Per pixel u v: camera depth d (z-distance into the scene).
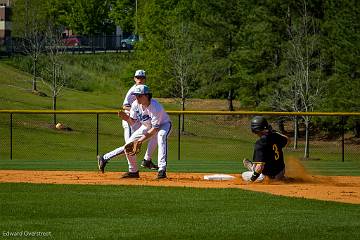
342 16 111.88
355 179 38.88
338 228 21.92
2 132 97.06
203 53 128.12
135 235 20.92
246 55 122.31
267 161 33.69
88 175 39.66
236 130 114.81
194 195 28.91
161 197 28.38
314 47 111.81
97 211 25.09
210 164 59.81
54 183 33.59
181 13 139.62
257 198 28.08
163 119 35.34
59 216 24.12
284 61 116.12
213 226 22.25
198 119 122.75
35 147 89.31
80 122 109.25
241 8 130.00
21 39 168.38
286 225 22.39
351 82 106.94
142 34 142.25
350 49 108.50
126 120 35.16
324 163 65.38
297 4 121.44
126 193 29.55
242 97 125.75
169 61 126.62
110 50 195.12
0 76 141.62
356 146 104.06
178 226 22.25
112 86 158.00
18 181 35.12
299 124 118.31
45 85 140.12
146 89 34.22
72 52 182.25
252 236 20.80
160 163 35.75
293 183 34.19
